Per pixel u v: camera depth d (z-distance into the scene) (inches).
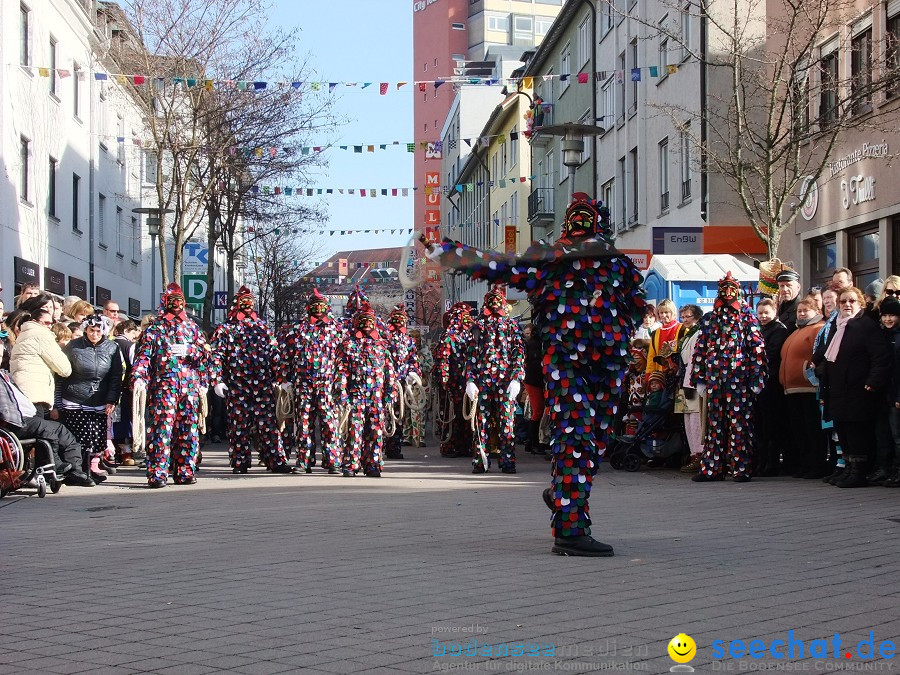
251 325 595.2
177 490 505.0
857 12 779.4
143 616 227.5
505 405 573.3
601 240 298.5
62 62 1289.4
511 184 2073.1
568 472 294.2
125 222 1624.0
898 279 448.8
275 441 597.0
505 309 579.5
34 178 1183.6
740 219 964.0
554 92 1759.4
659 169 1186.6
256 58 1155.9
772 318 523.8
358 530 350.0
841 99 718.5
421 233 247.0
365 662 187.0
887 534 327.6
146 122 1146.0
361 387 560.4
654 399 561.9
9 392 475.2
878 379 438.9
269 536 341.7
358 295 687.7
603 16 1429.6
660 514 381.7
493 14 3828.7
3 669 187.9
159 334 528.7
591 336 293.7
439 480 534.6
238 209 1328.7
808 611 223.3
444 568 274.7
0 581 273.3
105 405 550.6
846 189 798.5
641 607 227.6
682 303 715.4
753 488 466.0
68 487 523.8
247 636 207.2
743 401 495.2
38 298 519.5
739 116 711.7
